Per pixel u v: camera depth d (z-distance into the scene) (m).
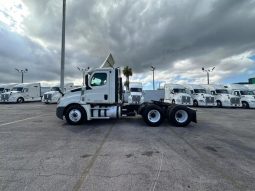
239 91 24.47
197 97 24.86
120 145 6.09
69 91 9.75
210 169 4.30
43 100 25.97
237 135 7.75
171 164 4.56
